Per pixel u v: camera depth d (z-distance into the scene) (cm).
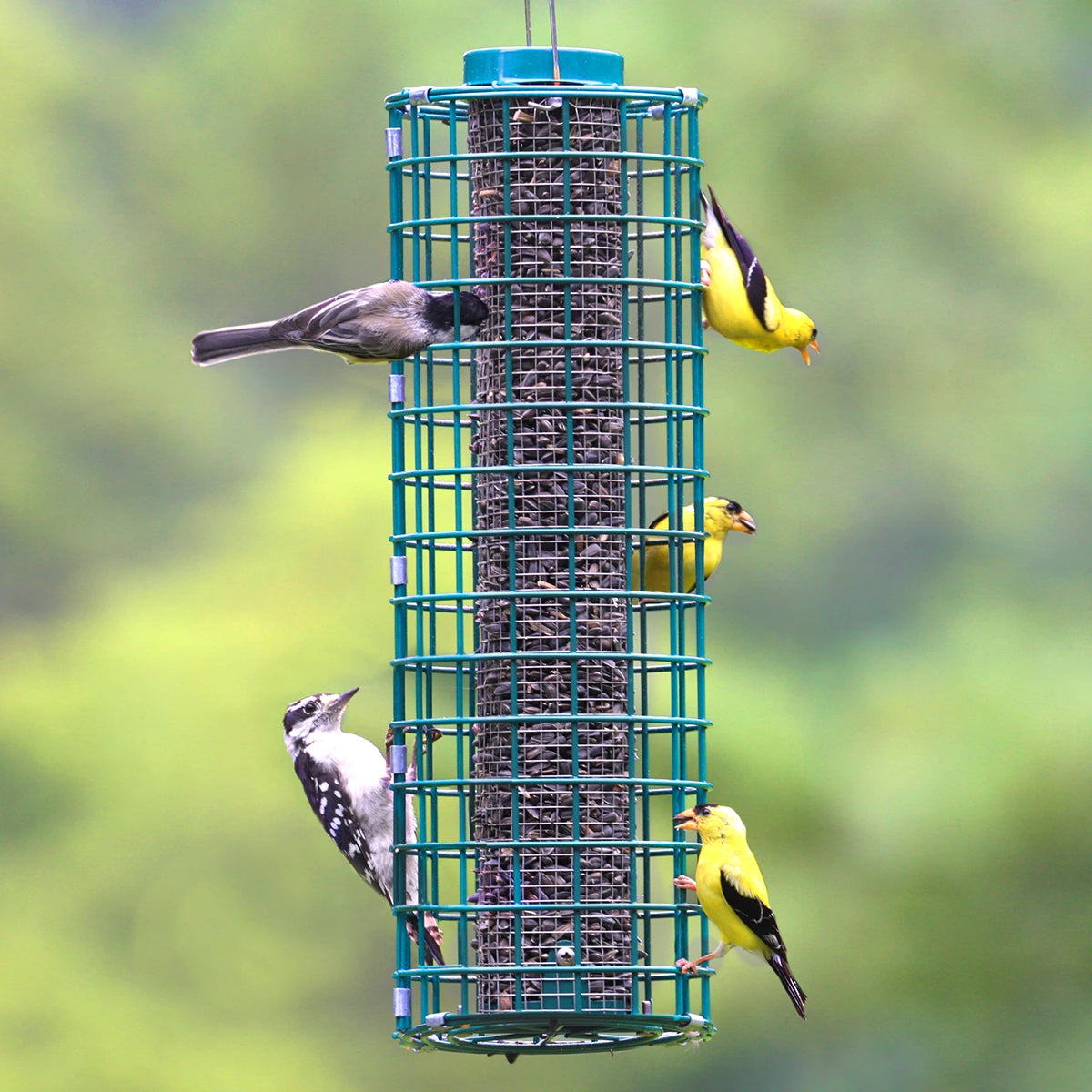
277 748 2211
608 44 2228
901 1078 1912
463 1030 1150
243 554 2336
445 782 1193
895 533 2169
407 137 2016
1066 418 2166
